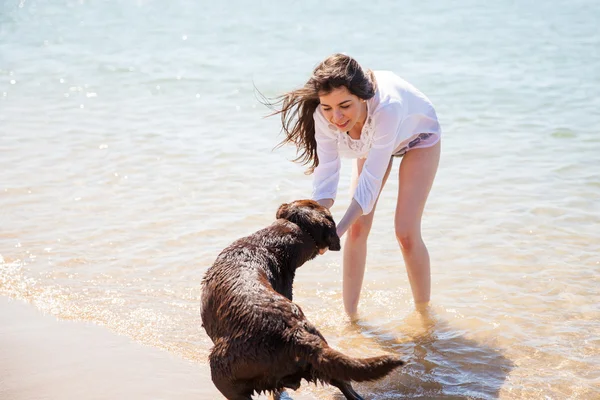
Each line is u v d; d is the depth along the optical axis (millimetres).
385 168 4707
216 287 3916
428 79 11086
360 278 5207
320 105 4727
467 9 15820
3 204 7035
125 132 9203
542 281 5637
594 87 10484
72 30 15453
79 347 4707
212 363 3775
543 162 8008
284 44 13500
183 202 7125
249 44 13609
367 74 4730
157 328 4980
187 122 9570
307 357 3486
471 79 11031
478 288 5578
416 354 4750
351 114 4523
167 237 6391
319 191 4898
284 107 4941
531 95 10258
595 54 12086
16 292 5445
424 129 4984
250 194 7285
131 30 15227
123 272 5797
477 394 4266
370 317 5250
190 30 14969
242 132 9164
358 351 4797
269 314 3643
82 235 6430
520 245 6215
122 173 7855
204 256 6043
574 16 14734
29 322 5023
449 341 4898
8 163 8125
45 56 13320
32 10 17781
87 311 5188
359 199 4660
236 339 3676
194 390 4262
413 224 5062
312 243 4305
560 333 4930
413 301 5449
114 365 4504
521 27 14078
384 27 14523
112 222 6691
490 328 5027
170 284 5617
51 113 10047
